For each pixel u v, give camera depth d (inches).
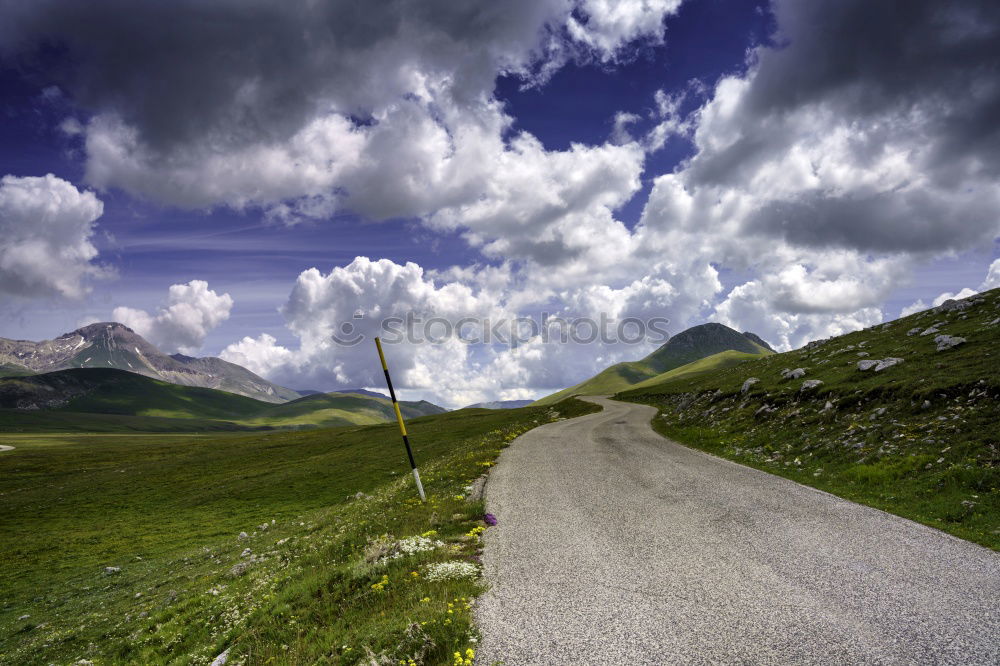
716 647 247.0
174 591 794.8
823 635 253.6
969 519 446.3
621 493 646.5
